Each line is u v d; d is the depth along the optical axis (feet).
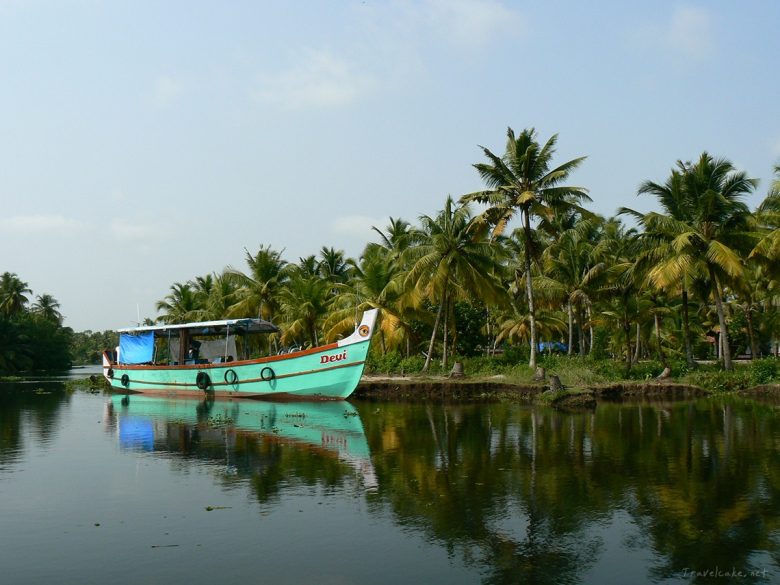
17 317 310.45
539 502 36.04
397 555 28.25
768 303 145.79
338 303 145.79
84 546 29.94
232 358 121.80
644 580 25.32
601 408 86.94
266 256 165.27
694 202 113.09
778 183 93.76
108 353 137.90
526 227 116.47
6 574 26.66
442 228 124.06
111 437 63.26
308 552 28.73
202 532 31.68
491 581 25.38
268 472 44.96
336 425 70.95
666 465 45.47
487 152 115.85
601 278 138.92
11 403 106.22
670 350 192.13
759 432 60.44
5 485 41.93
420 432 64.13
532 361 118.32
